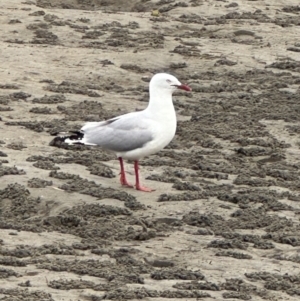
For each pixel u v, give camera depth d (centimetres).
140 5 3259
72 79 2381
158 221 1474
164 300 1174
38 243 1367
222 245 1387
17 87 2259
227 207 1552
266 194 1616
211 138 1983
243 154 1877
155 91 1603
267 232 1459
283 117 2147
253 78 2488
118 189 1609
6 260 1270
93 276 1248
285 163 1830
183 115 2167
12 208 1534
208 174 1720
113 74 2448
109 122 1611
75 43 2711
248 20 3020
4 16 2898
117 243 1386
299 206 1580
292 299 1212
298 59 2661
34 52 2556
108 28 2859
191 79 2469
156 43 2734
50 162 1727
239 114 2170
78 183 1612
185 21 2988
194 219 1480
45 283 1209
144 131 1583
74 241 1387
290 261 1349
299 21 3039
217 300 1188
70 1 3338
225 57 2639
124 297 1169
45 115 2073
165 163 1781
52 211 1518
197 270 1288
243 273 1294
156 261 1306
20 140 1878
